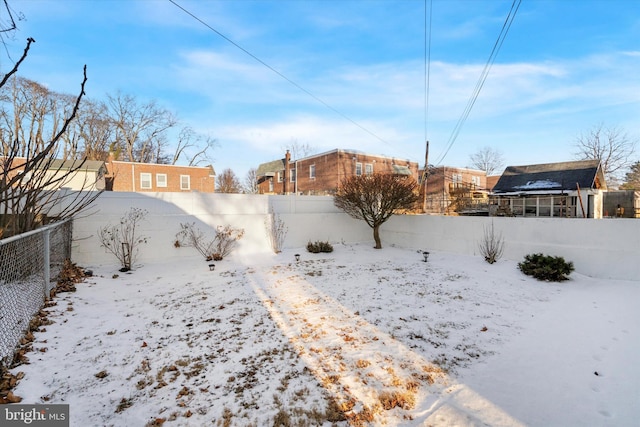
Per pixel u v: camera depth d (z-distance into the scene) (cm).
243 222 1047
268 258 974
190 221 950
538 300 568
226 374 306
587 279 707
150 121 3578
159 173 2561
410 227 1192
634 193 1878
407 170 2827
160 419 238
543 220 817
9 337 326
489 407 260
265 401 264
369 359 341
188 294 588
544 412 253
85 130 3038
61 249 627
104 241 821
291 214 1169
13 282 350
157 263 877
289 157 2812
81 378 291
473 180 3497
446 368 325
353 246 1229
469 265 862
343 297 570
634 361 331
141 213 881
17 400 248
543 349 369
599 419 244
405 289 627
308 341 385
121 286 640
